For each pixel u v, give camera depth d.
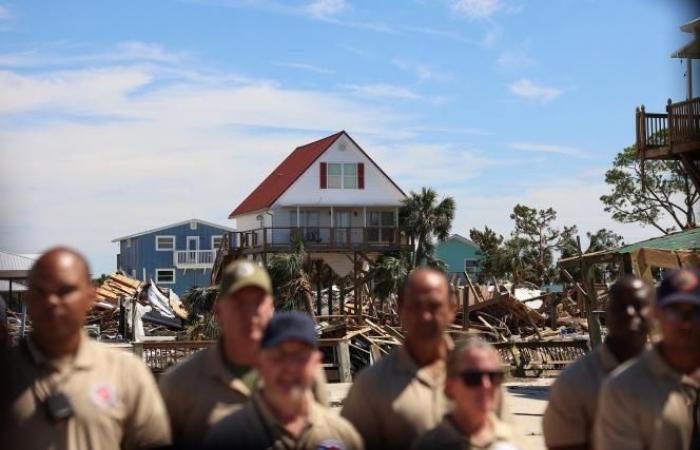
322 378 5.08
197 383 4.81
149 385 4.59
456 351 4.50
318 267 48.28
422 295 4.87
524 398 16.45
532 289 55.69
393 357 5.00
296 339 4.20
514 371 20.52
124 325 38.81
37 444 4.21
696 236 19.47
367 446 4.92
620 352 5.14
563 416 5.18
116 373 4.47
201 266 67.81
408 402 4.83
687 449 4.55
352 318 29.94
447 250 71.12
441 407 4.86
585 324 34.97
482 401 4.39
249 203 56.66
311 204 49.44
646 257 16.77
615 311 5.12
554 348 21.20
